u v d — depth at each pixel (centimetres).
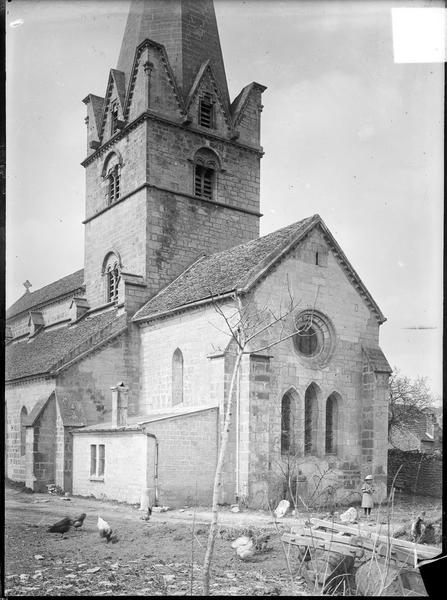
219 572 1341
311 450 2539
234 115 3616
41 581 1303
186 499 2230
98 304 3553
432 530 1656
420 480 2583
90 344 2889
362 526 1741
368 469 2602
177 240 3325
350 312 2678
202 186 3497
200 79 3488
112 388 2450
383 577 1012
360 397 2669
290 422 2491
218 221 3481
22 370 3091
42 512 2086
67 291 3938
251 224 3594
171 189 3334
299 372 2508
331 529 1172
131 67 3647
